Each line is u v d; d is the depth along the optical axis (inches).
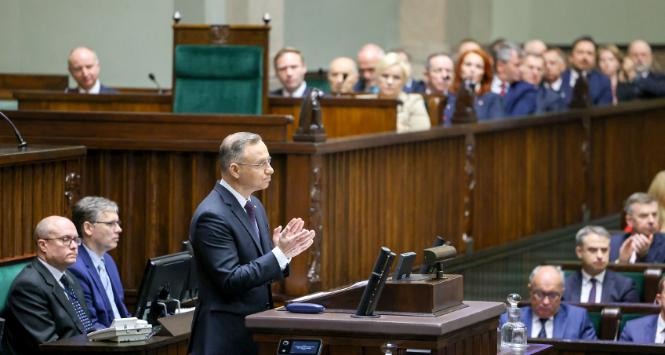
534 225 871.1
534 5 1465.3
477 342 412.5
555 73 1119.0
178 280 534.3
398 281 403.5
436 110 839.1
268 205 624.7
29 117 644.1
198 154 632.4
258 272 442.3
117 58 1051.3
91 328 545.6
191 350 454.9
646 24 1470.2
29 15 1042.7
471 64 898.7
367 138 664.4
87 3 1047.0
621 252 719.1
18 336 533.0
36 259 539.5
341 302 409.1
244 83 739.4
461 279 417.1
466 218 779.4
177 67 741.3
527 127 855.7
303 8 1314.0
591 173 940.0
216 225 449.1
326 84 965.8
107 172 641.6
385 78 769.6
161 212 638.5
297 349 393.1
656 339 606.9
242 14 1082.7
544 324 616.4
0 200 551.2
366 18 1333.7
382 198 687.1
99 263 569.9
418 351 386.3
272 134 622.2
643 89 1108.5
